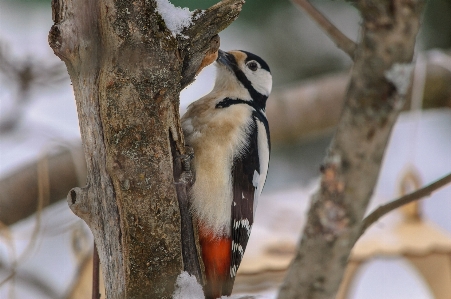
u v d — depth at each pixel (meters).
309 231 3.49
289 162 13.57
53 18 5.05
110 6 4.87
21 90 10.08
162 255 5.06
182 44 5.19
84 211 5.11
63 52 4.99
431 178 14.45
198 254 5.48
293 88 12.62
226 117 7.20
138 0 4.93
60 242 9.62
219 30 5.35
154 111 5.06
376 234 8.73
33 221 10.15
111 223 5.01
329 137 13.69
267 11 13.35
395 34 2.95
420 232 8.78
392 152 15.13
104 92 4.94
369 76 3.05
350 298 9.13
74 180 9.87
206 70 8.91
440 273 8.70
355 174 3.27
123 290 4.99
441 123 15.49
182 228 5.30
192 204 6.77
